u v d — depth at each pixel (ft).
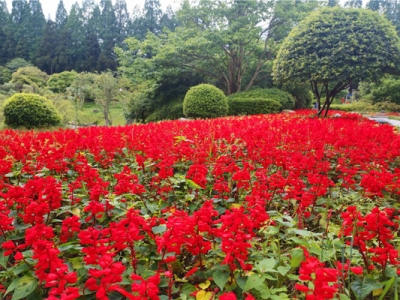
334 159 15.88
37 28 196.95
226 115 57.41
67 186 11.14
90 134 20.74
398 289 6.41
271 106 60.70
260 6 79.36
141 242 7.81
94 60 168.04
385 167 13.32
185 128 23.56
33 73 123.03
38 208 7.59
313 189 9.64
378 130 19.49
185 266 7.47
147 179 12.98
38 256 5.51
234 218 6.14
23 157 14.56
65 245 7.26
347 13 40.27
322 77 38.65
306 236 7.39
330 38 38.47
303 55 39.73
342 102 127.24
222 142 18.58
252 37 76.59
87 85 91.15
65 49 171.22
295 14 79.36
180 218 6.43
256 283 5.78
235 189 11.11
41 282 5.99
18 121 48.65
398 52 37.78
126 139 18.71
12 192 8.66
